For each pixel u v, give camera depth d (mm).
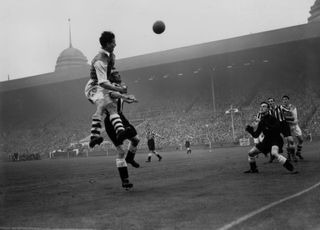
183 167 14383
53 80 67000
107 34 6324
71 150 53688
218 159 18891
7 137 67438
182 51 56875
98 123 6242
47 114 73250
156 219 4191
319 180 7047
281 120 12406
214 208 4652
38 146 61469
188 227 3697
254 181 7492
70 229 3904
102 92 6371
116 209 5039
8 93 74938
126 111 62312
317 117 45969
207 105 57000
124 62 60719
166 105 60812
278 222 3686
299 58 58312
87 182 10234
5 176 15742
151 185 8086
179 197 5836
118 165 7066
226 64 60844
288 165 8648
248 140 44719
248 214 4113
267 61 59250
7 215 5051
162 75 66500
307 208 4332
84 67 65000
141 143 51250
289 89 54250
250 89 57688
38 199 6762
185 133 51312
